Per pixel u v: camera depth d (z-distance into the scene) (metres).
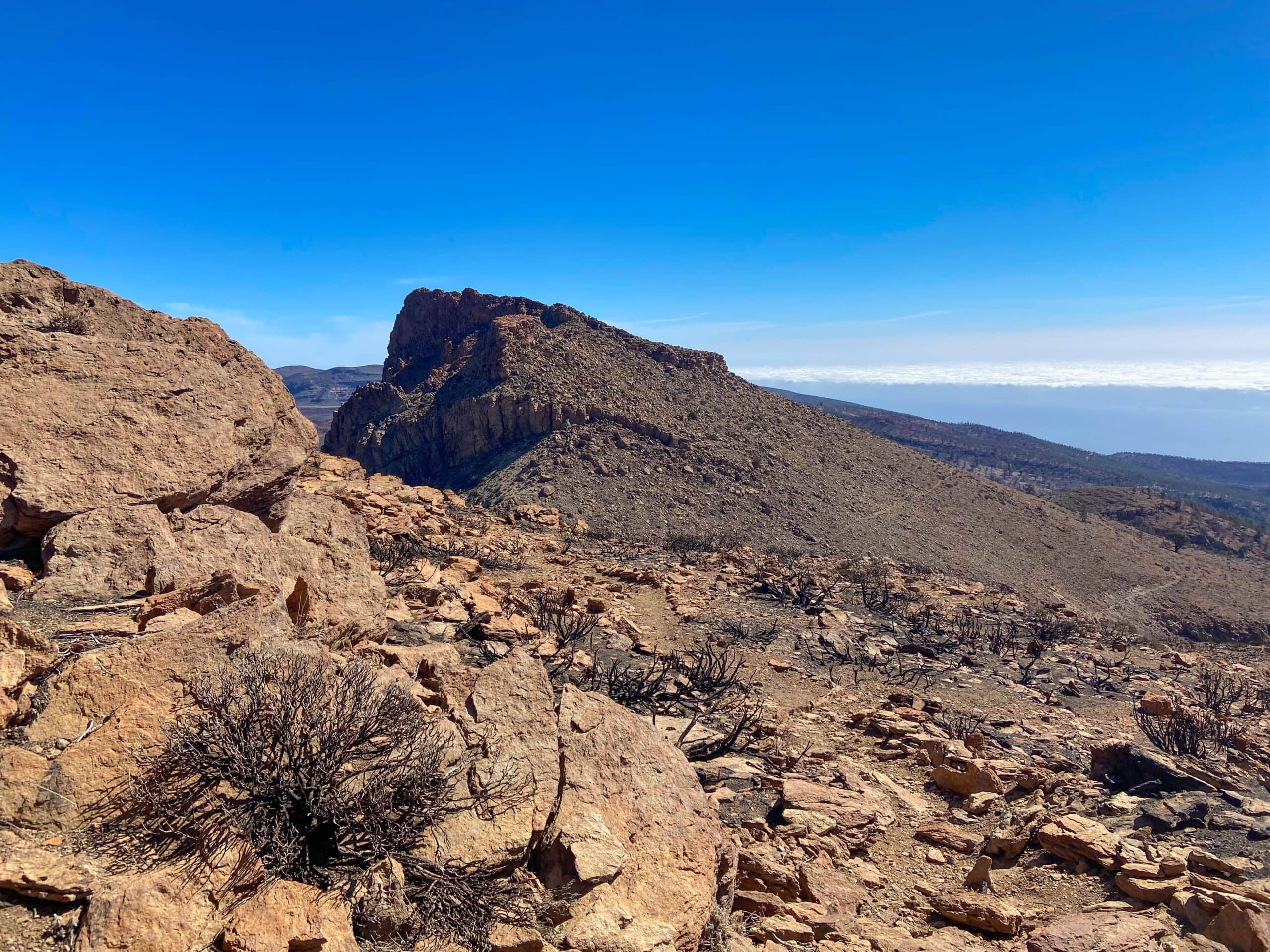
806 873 6.88
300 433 12.60
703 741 9.96
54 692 4.49
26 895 3.53
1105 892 7.15
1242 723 14.87
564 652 12.16
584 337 103.12
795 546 65.88
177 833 3.93
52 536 6.71
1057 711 14.65
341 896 4.04
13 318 9.51
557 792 5.41
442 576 14.55
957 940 6.25
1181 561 91.88
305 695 4.59
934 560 69.38
